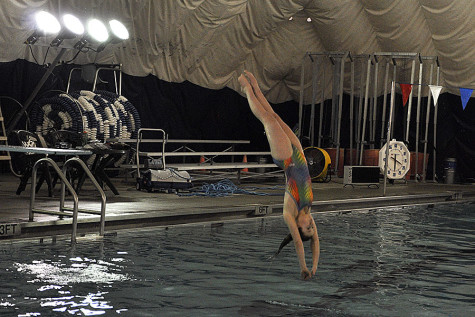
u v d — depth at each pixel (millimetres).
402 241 7035
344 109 17688
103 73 14109
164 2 13484
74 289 4324
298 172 3906
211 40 15141
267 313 3883
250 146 17422
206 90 16281
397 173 14305
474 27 15555
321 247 6445
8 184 10953
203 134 16391
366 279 4992
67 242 6160
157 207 8117
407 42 16344
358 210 10227
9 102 12758
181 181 10773
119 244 6148
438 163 17281
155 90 15117
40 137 9336
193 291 4387
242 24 15453
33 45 12938
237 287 4555
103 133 12531
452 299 4445
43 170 9039
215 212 8055
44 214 7008
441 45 16250
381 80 17391
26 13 11625
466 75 16578
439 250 6504
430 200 12219
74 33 11562
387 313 4004
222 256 5715
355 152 17281
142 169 12414
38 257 5371
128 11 13242
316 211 9672
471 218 9523
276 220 8398
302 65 16594
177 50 14844
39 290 4262
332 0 15234
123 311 3826
